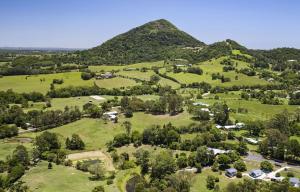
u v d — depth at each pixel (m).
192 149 183.25
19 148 170.38
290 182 142.75
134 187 143.00
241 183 134.38
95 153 188.25
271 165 158.50
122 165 167.25
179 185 135.62
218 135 195.75
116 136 198.50
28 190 137.00
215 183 143.75
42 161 173.25
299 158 174.62
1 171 158.38
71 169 164.12
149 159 165.50
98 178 153.38
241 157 175.25
